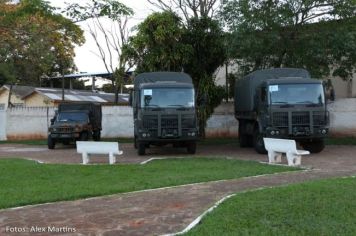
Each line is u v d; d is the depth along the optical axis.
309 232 6.76
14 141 31.38
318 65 24.16
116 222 7.80
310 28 23.69
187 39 25.48
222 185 11.04
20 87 56.47
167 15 25.05
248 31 22.94
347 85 31.09
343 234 6.68
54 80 67.44
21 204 9.13
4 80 40.19
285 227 7.00
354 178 11.43
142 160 17.38
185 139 19.25
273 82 18.89
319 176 12.41
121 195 9.97
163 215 8.23
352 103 27.53
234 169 13.67
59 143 26.81
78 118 26.45
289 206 8.18
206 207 8.73
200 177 12.03
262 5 23.16
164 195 9.91
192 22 25.72
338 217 7.49
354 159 16.91
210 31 25.58
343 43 22.81
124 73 30.77
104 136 32.28
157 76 20.86
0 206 8.93
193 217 8.07
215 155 19.38
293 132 18.50
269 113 18.72
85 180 11.95
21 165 15.35
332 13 23.33
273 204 8.34
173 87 19.52
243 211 7.93
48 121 33.88
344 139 25.66
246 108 21.91
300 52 23.83
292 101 18.69
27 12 14.02
